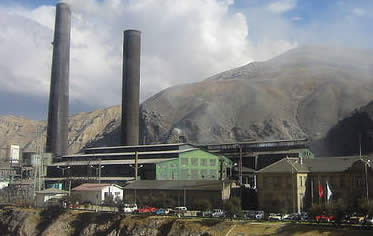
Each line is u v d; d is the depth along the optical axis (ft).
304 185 297.53
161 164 412.98
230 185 321.93
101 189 370.12
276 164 308.60
